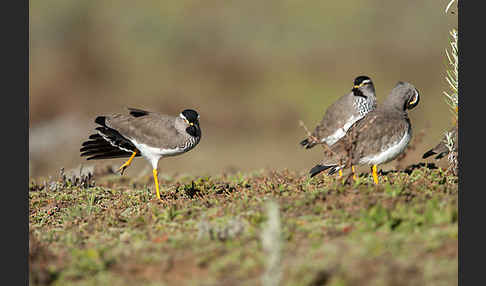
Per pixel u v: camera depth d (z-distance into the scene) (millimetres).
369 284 7586
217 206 11172
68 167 21938
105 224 10875
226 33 37219
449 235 8602
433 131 25266
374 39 35781
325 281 7738
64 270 8781
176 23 38062
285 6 38906
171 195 12828
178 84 32625
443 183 10984
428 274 7703
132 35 37469
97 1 39281
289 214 10016
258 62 34469
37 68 33688
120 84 32969
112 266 8797
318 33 36625
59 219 11883
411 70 32938
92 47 36281
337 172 13070
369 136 11367
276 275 7629
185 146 13242
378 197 10148
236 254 8625
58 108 29969
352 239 8805
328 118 14484
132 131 13250
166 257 8836
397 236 8742
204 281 8078
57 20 37812
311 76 32594
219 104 30328
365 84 14117
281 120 28359
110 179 16297
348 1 38531
